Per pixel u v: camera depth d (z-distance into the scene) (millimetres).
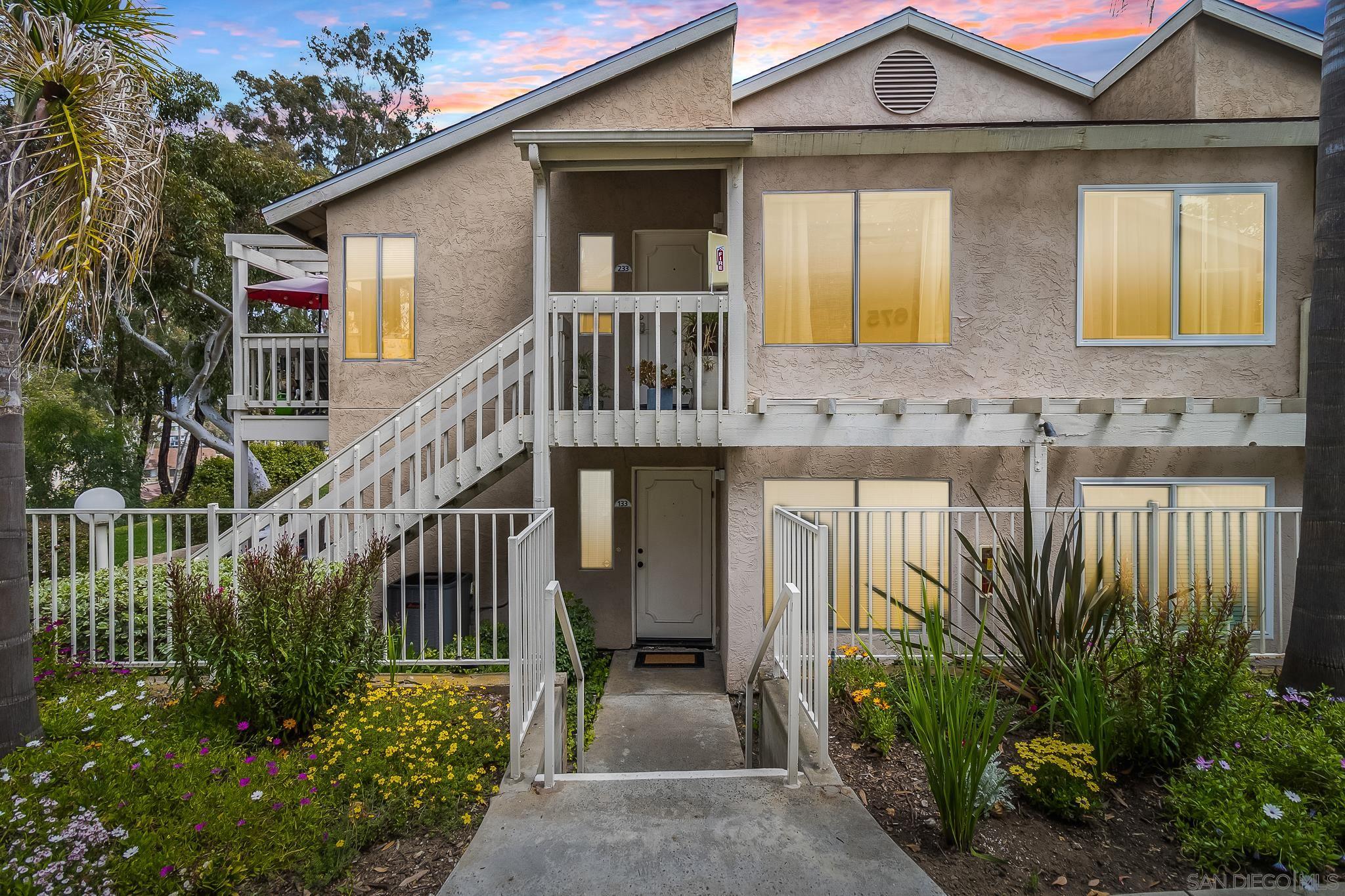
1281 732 3240
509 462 6250
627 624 7652
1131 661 3791
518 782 3113
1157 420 5324
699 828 2777
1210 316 5715
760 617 5934
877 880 2471
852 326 5789
